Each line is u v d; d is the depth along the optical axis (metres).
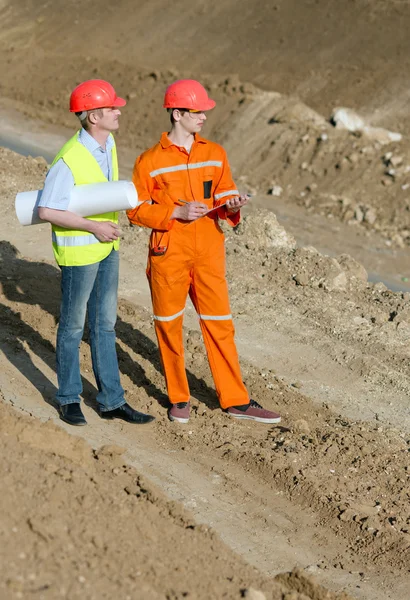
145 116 26.31
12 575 3.58
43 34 35.47
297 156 22.47
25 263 9.24
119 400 6.28
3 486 4.20
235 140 23.98
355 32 30.06
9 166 12.58
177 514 4.89
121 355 7.42
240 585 4.29
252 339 8.27
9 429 4.84
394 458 6.36
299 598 4.37
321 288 9.54
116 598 3.71
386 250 18.48
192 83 5.86
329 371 7.80
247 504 5.69
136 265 9.75
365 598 4.95
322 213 20.36
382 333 8.54
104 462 5.40
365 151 21.81
